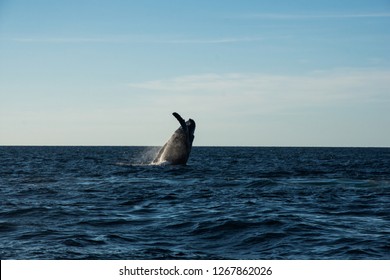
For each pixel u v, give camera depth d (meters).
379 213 29.42
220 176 54.28
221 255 19.83
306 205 32.41
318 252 20.17
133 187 42.78
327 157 142.25
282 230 23.72
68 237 22.11
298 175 57.47
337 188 42.78
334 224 25.53
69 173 59.03
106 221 26.30
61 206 31.05
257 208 30.89
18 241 21.39
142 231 23.94
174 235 23.17
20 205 31.19
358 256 19.50
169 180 49.19
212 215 27.92
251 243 21.70
